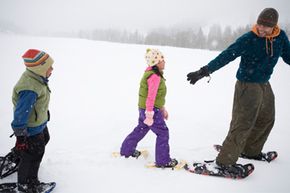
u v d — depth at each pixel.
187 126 5.60
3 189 3.11
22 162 3.13
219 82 10.58
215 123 5.97
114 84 9.40
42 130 3.18
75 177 3.57
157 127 3.81
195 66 13.10
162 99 3.80
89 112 6.34
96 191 3.31
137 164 3.96
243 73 3.71
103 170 3.77
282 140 5.15
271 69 3.71
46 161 3.89
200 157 4.29
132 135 4.00
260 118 4.02
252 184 3.60
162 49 17.92
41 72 2.89
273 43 3.56
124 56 14.97
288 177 3.81
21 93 2.80
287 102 8.05
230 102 7.93
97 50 16.30
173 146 4.64
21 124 2.76
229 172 3.69
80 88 8.63
